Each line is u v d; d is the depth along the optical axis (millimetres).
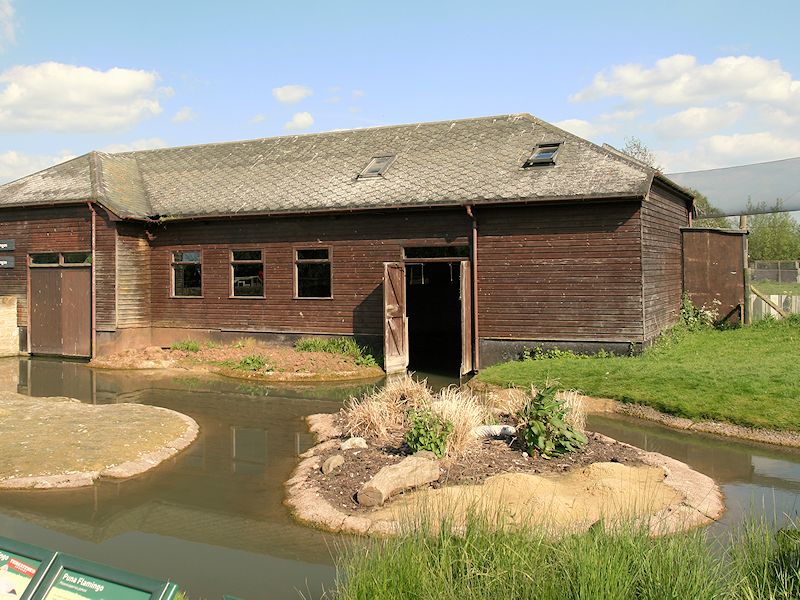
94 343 19312
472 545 5215
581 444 8961
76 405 12484
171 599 3938
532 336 15930
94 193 19094
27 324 20453
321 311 18359
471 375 16312
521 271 16016
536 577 4789
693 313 19484
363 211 17312
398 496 7559
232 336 19422
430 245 16953
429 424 8797
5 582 4441
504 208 16094
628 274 15172
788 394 11070
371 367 16625
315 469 8766
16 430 10547
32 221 20297
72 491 8453
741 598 4562
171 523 7445
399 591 4758
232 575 6160
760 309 21453
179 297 20000
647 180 14906
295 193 18859
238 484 8648
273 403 13398
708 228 19531
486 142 18641
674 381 12266
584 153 16688
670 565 4781
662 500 7301
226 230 19391
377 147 20156
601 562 4805
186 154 23188
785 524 6398
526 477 7543
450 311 24109
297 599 5672
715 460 9227
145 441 10133
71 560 4297
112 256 19172
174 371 17188
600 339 15391
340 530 6957
